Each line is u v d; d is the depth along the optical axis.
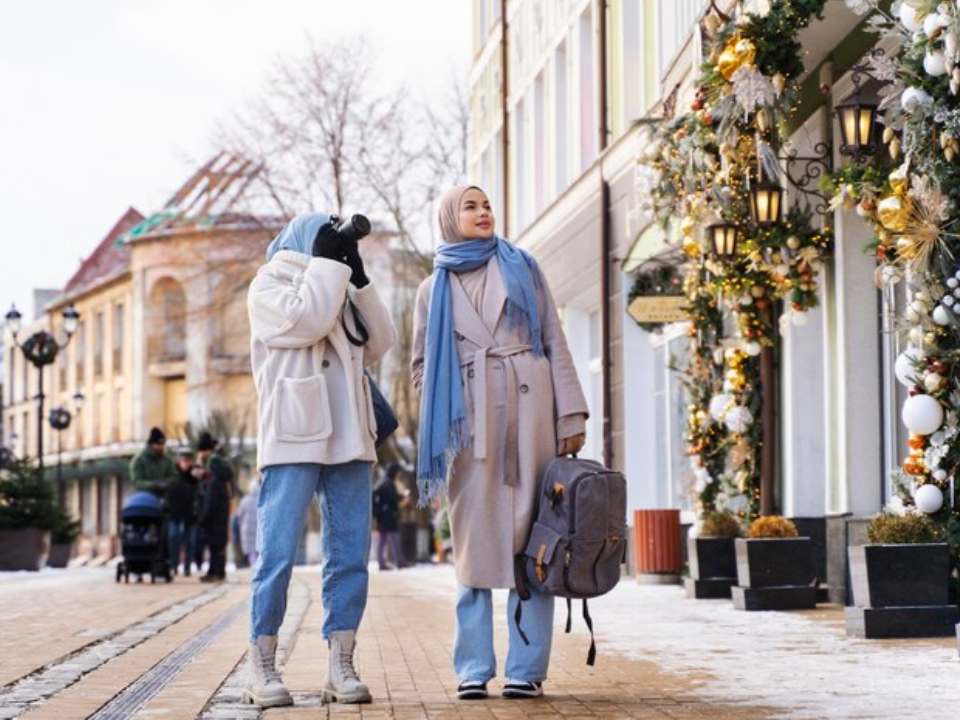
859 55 13.98
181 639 12.11
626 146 23.19
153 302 82.31
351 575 7.86
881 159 12.47
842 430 14.92
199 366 80.19
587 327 28.83
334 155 49.78
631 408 23.89
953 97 10.55
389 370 54.56
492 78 36.06
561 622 13.66
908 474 11.72
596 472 7.66
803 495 16.22
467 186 8.16
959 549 11.35
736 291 15.62
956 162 10.70
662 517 20.80
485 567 7.82
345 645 7.84
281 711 7.43
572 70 27.61
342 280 7.75
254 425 76.00
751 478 16.97
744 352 16.72
